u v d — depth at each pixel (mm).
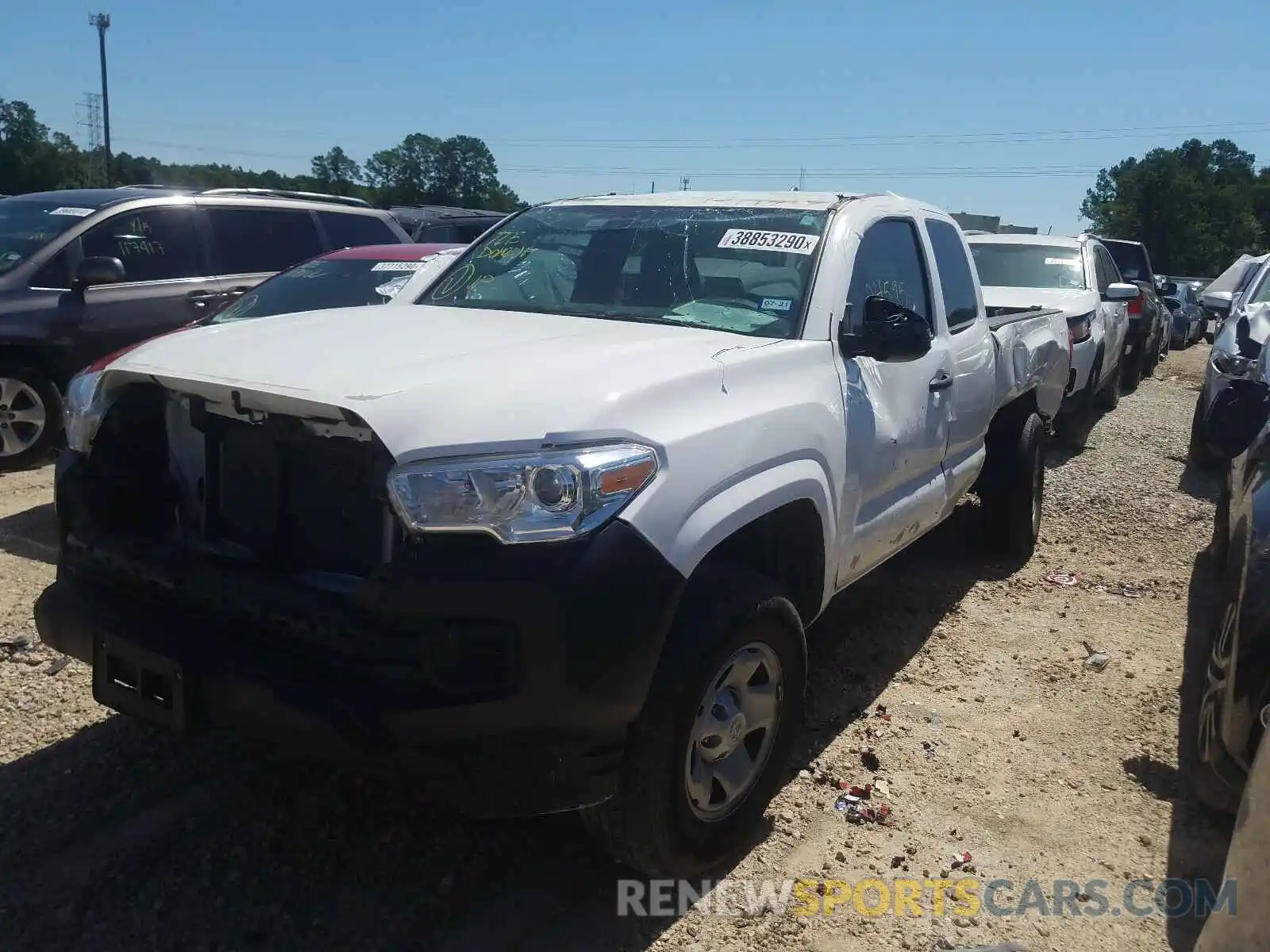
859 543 3941
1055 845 3414
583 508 2570
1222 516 5918
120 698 2910
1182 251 74562
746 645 3037
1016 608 5508
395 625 2541
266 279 7957
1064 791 3729
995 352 5324
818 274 3816
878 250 4309
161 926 2869
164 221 8258
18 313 7223
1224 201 76500
